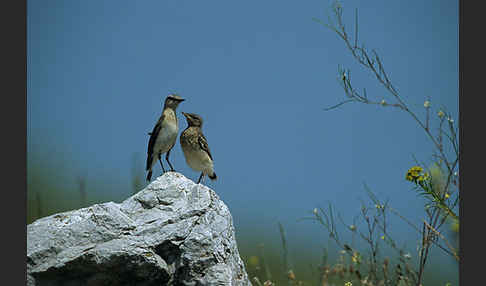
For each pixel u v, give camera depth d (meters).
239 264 11.98
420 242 12.94
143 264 10.87
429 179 11.59
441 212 12.25
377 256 13.77
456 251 11.34
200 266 11.02
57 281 10.85
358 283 14.36
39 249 10.84
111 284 11.05
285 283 15.82
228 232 11.73
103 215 11.29
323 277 14.76
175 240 11.18
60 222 11.28
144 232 11.20
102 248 10.80
